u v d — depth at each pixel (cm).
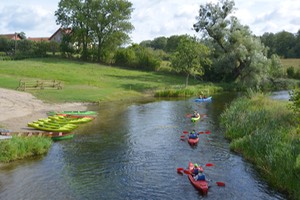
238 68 6775
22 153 2080
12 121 2886
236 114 2941
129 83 5781
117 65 8125
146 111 3797
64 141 2495
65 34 8275
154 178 1812
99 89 5016
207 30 7056
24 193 1612
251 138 2166
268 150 1938
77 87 5006
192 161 2089
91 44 8544
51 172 1875
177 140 2570
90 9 7962
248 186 1720
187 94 5284
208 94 5528
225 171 1923
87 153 2220
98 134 2717
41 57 8006
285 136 2062
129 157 2152
